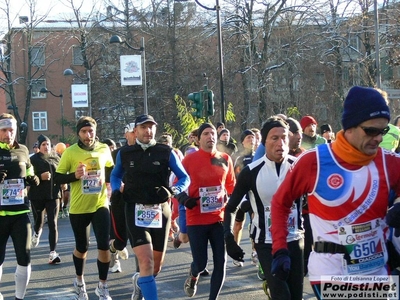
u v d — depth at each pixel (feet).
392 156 10.23
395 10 100.27
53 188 30.96
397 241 10.78
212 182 20.01
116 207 24.29
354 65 102.42
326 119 108.68
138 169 18.15
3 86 133.80
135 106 126.52
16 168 19.93
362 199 10.00
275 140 14.98
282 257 10.97
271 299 14.85
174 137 84.02
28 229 20.01
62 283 25.45
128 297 22.48
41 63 154.61
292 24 105.60
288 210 11.19
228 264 28.27
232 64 110.01
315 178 10.31
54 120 162.81
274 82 107.24
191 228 19.92
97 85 127.13
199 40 117.91
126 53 125.08
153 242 18.58
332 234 10.20
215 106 110.22
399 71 105.29
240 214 20.01
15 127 20.30
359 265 10.11
